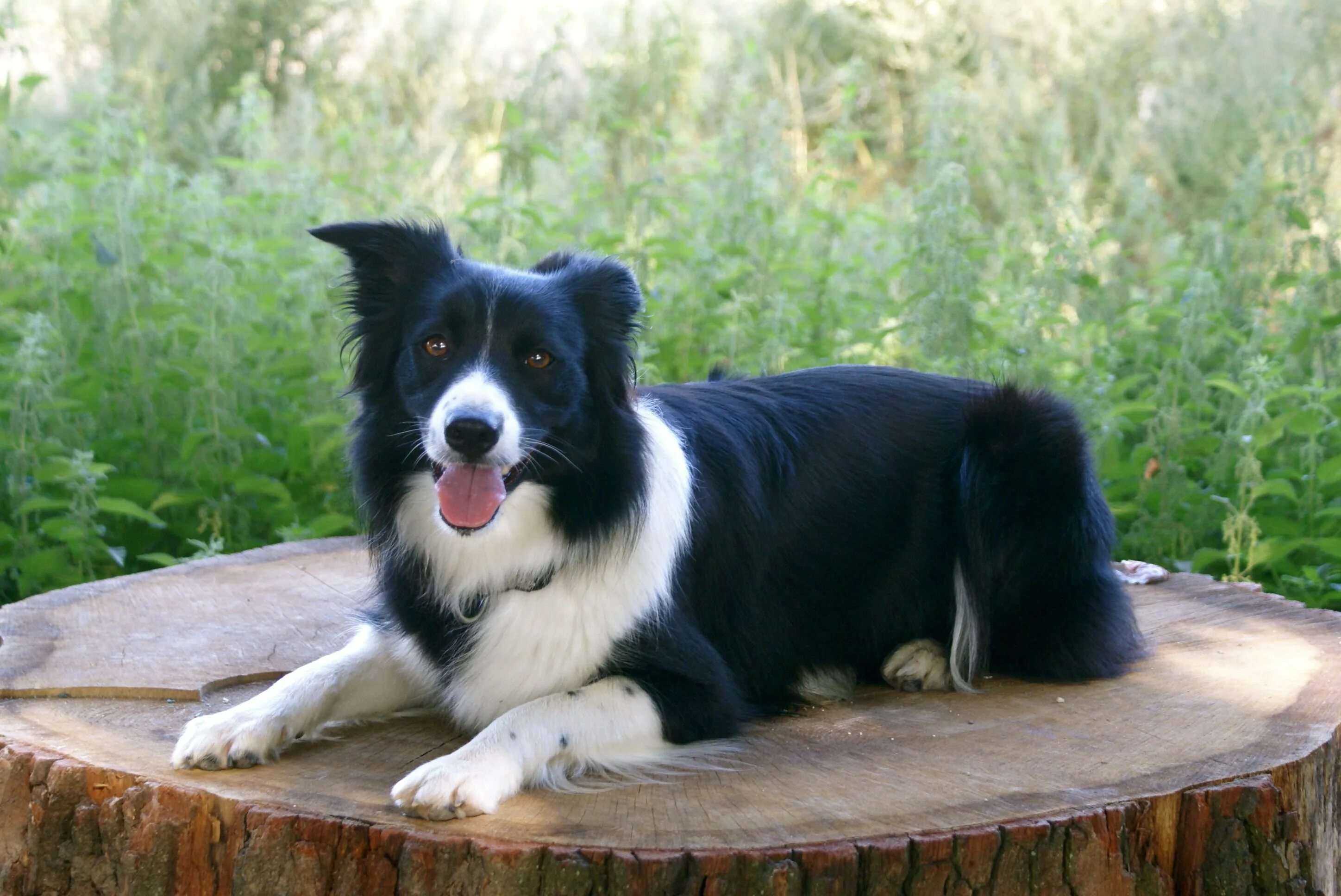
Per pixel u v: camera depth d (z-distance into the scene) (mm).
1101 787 2631
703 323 6594
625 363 3332
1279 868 2631
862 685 3717
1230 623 4035
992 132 10531
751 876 2309
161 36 10844
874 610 3729
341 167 8328
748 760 2914
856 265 7457
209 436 5871
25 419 5605
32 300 6406
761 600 3529
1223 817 2605
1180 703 3254
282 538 5824
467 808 2486
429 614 3250
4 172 6965
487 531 2984
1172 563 5594
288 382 6500
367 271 3398
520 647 3131
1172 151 9734
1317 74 9195
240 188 8211
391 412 3314
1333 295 6570
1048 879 2443
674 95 9969
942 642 3756
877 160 12758
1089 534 3611
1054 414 3695
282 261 6414
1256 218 7570
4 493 5707
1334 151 8648
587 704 2945
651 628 3107
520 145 8023
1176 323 6676
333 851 2438
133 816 2609
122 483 5727
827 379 3939
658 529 3230
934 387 3967
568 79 10094
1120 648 3592
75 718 3047
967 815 2488
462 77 11273
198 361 6090
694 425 3553
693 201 7648
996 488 3635
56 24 10445
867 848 2355
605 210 7641
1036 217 8156
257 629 3838
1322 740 2916
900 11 13273
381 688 3254
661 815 2527
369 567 4547
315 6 12031
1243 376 5859
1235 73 9461
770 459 3621
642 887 2301
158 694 3240
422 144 9500
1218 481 5754
